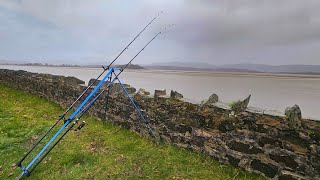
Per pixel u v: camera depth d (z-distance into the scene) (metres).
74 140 5.91
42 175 4.49
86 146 5.58
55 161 4.95
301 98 35.41
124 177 4.39
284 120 3.90
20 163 4.38
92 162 4.89
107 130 6.60
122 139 5.97
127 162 4.86
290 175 3.82
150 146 5.53
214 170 4.50
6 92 11.34
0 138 5.93
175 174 4.44
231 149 4.56
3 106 8.84
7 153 5.26
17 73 12.17
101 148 5.48
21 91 11.57
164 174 4.45
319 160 3.55
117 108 6.87
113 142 5.80
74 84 8.43
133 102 5.77
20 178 4.40
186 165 4.71
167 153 5.16
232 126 4.54
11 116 7.65
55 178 4.40
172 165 4.72
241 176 4.27
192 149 5.17
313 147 3.61
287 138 3.88
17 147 5.53
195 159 4.88
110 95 7.05
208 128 4.89
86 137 6.11
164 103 5.65
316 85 95.62
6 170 4.66
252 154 4.30
